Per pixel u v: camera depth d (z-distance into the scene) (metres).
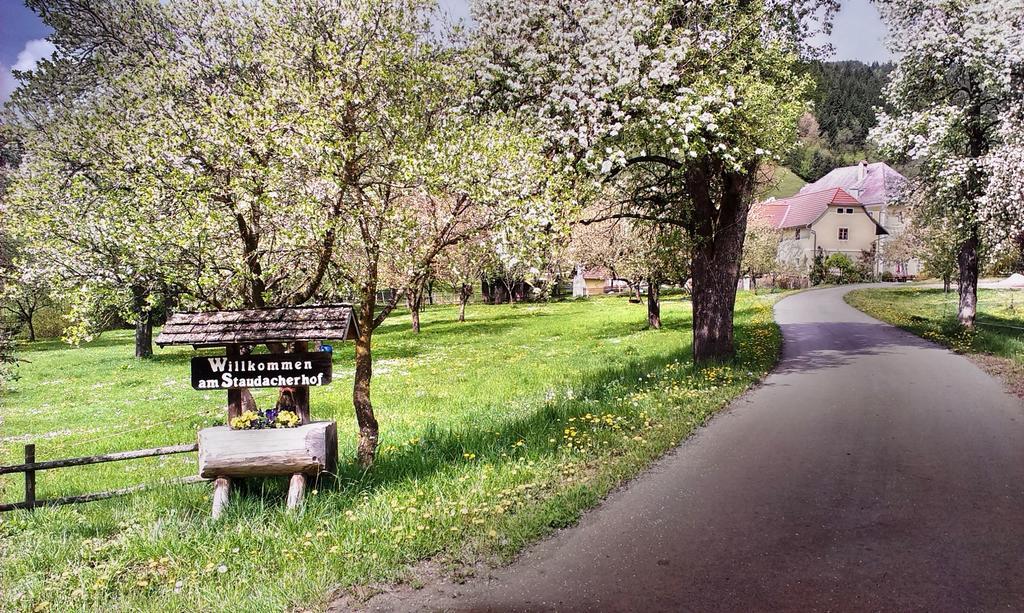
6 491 9.54
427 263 9.09
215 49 10.23
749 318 33.69
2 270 10.46
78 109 11.84
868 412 11.16
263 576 5.48
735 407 11.94
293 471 7.19
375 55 8.72
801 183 130.12
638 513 6.67
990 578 5.00
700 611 4.66
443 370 21.70
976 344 19.84
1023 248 21.94
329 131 7.99
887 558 5.42
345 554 5.73
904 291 53.50
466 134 8.82
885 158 25.39
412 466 8.30
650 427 9.95
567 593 5.01
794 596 4.84
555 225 8.59
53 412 17.42
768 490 7.26
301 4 8.98
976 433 9.47
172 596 5.19
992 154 19.61
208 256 8.98
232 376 7.46
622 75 11.41
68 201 10.40
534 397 14.44
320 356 7.44
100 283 9.19
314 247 8.60
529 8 11.91
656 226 20.56
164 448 7.63
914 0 22.91
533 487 7.35
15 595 5.44
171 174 8.65
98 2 11.41
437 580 5.31
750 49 14.73
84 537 6.89
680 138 11.59
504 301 71.00
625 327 34.44
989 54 18.59
